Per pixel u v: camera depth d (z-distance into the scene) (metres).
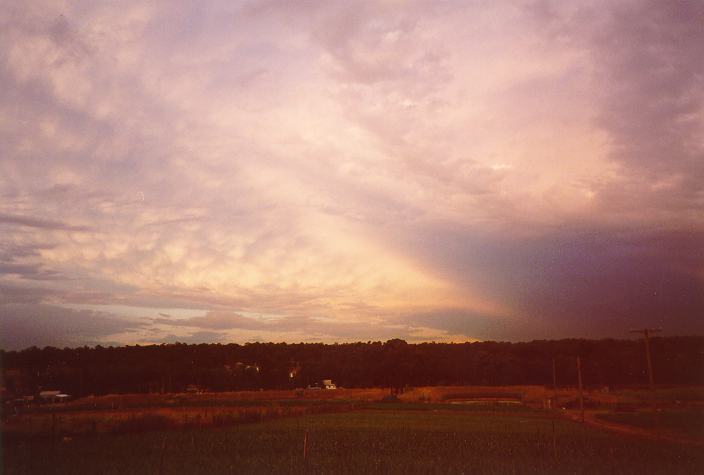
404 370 157.00
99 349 154.88
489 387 158.00
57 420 52.75
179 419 61.09
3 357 117.19
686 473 31.89
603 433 54.62
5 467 31.47
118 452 37.38
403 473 30.59
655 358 153.12
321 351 197.50
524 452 39.28
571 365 159.25
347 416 79.25
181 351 171.88
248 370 169.50
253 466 32.59
